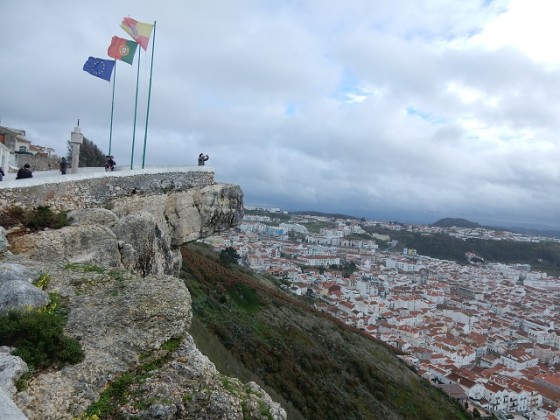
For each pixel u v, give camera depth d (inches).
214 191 1147.9
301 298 4195.4
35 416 274.4
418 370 2913.4
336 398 1449.3
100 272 483.2
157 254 759.7
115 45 1075.9
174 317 395.2
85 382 311.1
